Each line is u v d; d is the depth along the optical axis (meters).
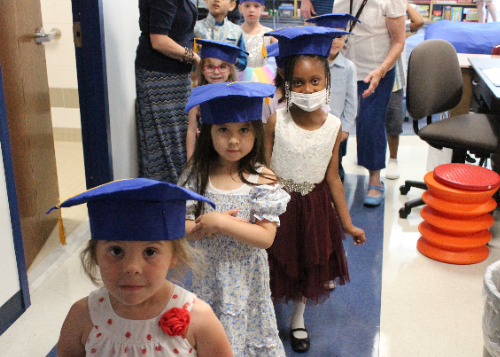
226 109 1.28
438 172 2.62
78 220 2.92
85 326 0.97
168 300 0.95
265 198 1.36
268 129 1.76
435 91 2.97
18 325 2.01
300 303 1.91
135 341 0.94
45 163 2.65
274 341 1.50
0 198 1.92
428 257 2.58
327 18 2.38
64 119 4.46
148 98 2.82
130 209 0.83
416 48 2.90
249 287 1.44
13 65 2.28
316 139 1.71
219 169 1.42
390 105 3.51
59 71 4.30
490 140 2.72
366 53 3.08
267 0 5.35
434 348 1.91
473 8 5.87
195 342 0.97
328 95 1.70
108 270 0.87
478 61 3.36
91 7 2.38
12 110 2.27
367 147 3.21
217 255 1.41
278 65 1.84
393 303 2.20
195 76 3.13
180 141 2.97
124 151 2.89
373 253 2.62
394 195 3.37
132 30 2.98
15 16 2.29
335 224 1.87
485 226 2.49
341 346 1.92
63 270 2.42
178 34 2.74
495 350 1.44
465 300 2.22
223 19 2.96
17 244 2.02
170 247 0.90
